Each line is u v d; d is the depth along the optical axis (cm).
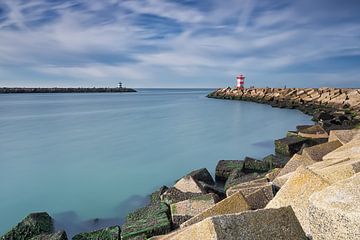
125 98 10869
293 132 2123
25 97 11631
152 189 1511
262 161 1484
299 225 500
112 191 1495
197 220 719
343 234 414
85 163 1988
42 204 1370
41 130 3284
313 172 609
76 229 1121
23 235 932
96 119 4234
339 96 4969
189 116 4512
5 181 1675
